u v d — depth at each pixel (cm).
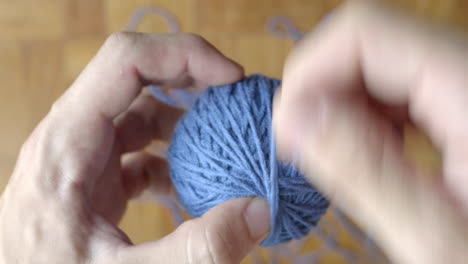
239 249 48
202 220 48
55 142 56
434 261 29
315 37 34
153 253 46
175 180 56
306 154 34
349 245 96
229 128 50
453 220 29
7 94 99
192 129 53
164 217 94
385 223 31
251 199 50
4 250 50
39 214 51
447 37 28
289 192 50
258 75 58
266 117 50
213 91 57
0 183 98
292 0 96
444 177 30
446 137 29
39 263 49
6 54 99
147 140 74
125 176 73
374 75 31
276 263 95
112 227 52
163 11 97
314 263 96
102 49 59
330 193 36
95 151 57
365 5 30
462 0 92
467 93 27
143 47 58
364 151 32
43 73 99
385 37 29
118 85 58
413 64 29
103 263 47
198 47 59
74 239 49
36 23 99
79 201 53
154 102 74
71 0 98
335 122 32
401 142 34
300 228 56
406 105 32
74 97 58
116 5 98
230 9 97
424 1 93
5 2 99
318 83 32
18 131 99
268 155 49
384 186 31
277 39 96
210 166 51
